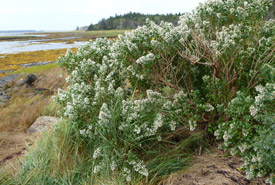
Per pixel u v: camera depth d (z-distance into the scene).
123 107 3.10
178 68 3.67
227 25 3.67
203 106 2.93
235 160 2.87
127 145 2.93
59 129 3.55
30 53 42.22
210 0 3.48
